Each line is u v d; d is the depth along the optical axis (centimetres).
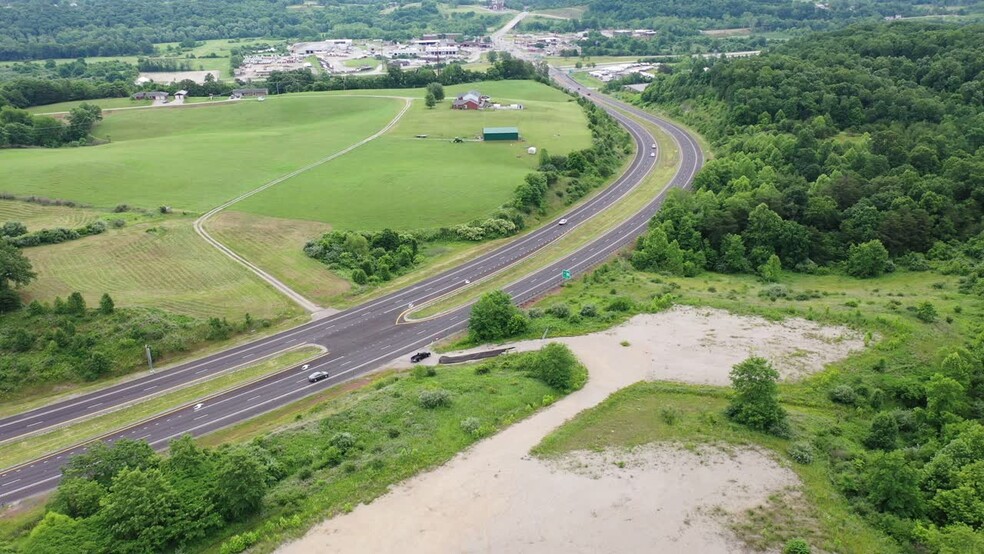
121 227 17062
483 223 18412
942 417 9819
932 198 16775
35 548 7306
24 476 9575
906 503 8144
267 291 14775
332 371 12244
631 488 8781
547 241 18025
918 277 15388
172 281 14762
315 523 8250
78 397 11475
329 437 9906
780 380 11138
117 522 7656
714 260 16900
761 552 7712
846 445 9531
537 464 9281
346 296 14988
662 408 10475
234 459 8350
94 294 13850
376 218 18575
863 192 17700
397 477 9012
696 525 8150
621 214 19712
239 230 17475
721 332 12794
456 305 14675
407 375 11844
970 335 12031
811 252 16862
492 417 10325
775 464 9162
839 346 12081
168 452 9912
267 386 11812
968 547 7194
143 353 12412
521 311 13750
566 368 11169
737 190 18838
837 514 8212
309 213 18725
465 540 7981
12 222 16238
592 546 7875
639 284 15188
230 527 8175
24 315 12700
